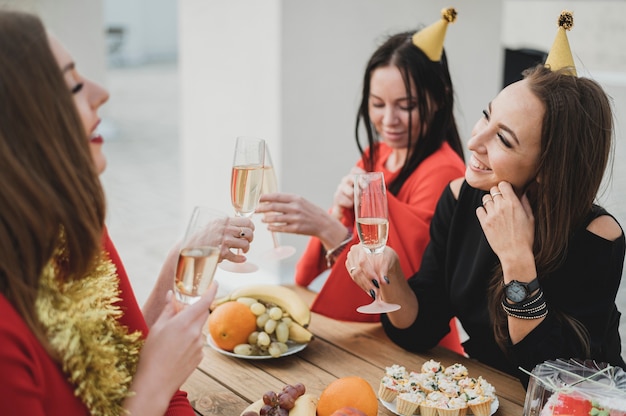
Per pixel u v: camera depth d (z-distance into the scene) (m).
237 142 1.63
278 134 3.76
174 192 6.75
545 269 1.51
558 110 1.40
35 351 1.00
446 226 1.79
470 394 1.42
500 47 4.45
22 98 0.96
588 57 8.15
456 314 1.81
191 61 4.30
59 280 1.08
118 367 1.12
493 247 1.48
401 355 1.71
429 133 2.19
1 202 0.97
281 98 3.72
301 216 1.97
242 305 1.69
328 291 1.91
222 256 1.64
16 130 0.96
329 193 4.00
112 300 1.20
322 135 3.90
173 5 20.17
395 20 4.01
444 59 2.18
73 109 1.02
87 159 1.04
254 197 1.64
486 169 1.51
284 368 1.64
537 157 1.44
